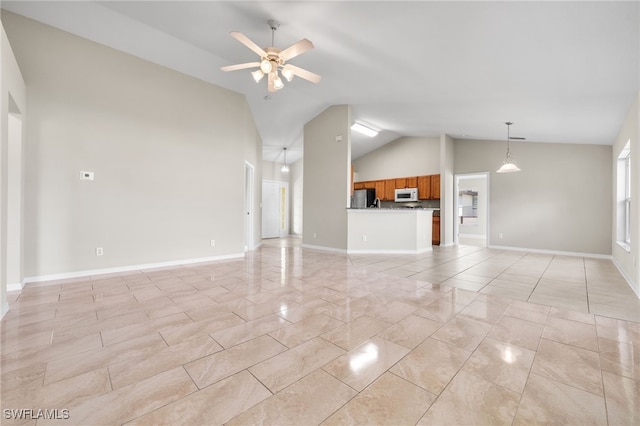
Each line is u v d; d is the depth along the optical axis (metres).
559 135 5.47
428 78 3.81
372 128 7.07
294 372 1.56
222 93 4.88
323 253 5.74
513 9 2.20
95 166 3.59
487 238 6.92
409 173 8.02
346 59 3.63
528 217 6.38
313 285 3.29
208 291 3.02
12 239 2.94
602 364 1.66
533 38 2.53
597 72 2.94
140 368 1.58
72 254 3.45
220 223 4.87
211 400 1.33
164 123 4.18
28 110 3.16
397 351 1.80
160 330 2.06
